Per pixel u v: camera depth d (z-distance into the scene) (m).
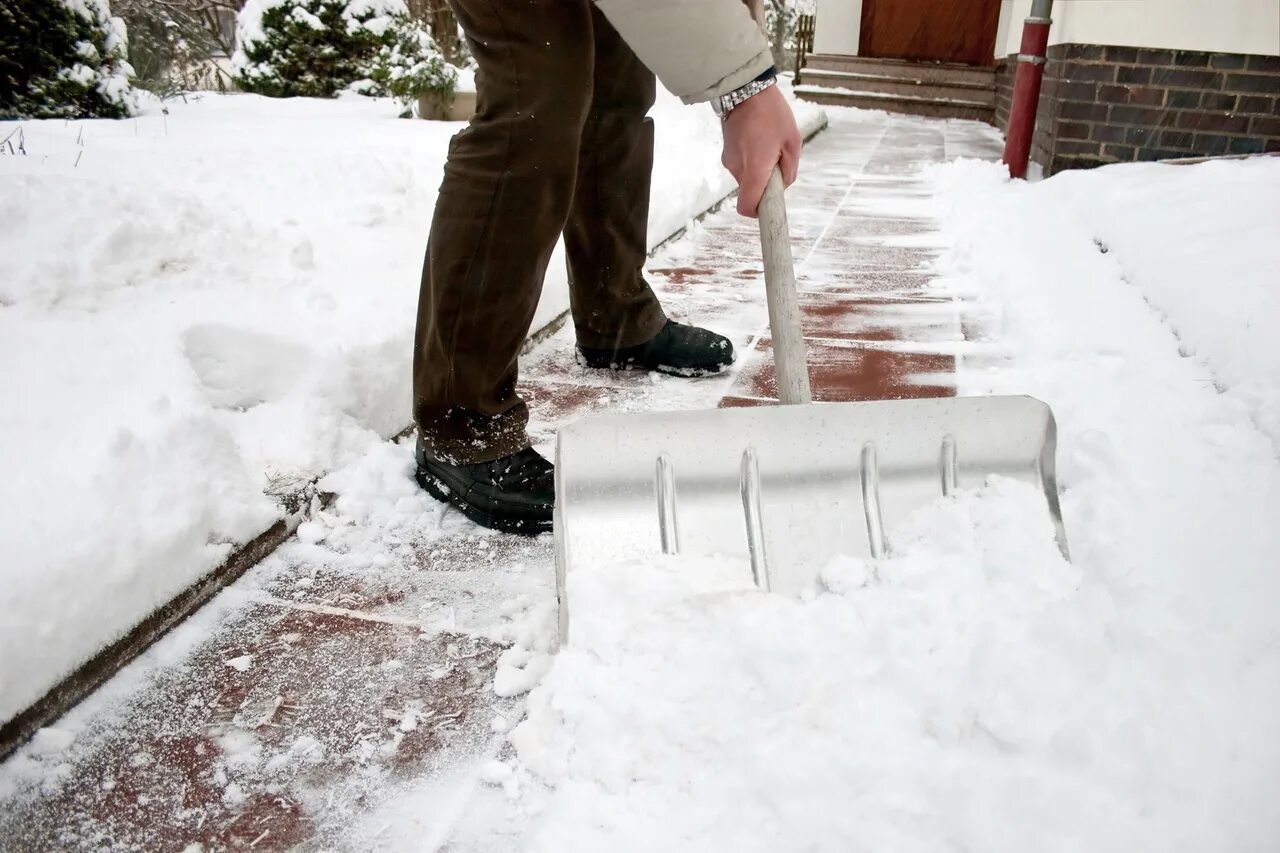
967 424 1.21
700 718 0.96
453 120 6.36
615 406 1.97
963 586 1.06
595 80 1.76
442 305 1.40
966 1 8.99
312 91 7.53
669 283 2.93
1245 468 1.54
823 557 1.14
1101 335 2.25
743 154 1.29
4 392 1.45
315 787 0.99
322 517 1.51
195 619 1.26
